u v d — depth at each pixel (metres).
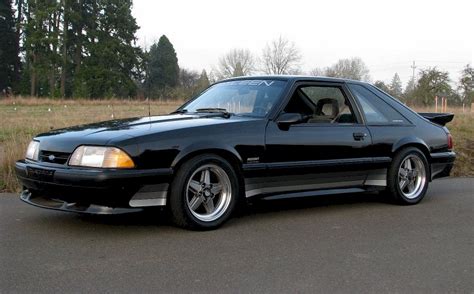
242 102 5.57
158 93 20.92
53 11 60.00
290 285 3.52
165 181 4.56
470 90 56.66
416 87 57.28
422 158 6.41
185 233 4.72
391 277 3.72
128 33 62.03
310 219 5.42
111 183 4.29
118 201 4.38
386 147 6.03
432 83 54.88
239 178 5.00
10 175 6.97
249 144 4.97
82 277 3.58
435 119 6.89
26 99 35.97
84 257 4.00
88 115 22.30
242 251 4.24
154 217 5.28
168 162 4.55
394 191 6.17
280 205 6.11
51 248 4.21
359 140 5.79
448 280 3.68
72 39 62.53
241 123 5.01
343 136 5.65
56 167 4.49
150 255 4.08
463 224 5.34
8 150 7.54
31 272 3.66
